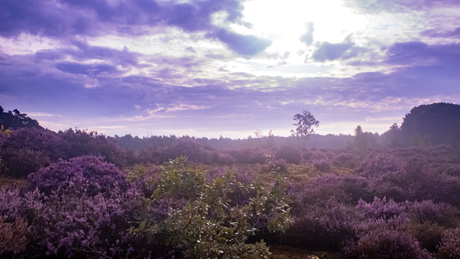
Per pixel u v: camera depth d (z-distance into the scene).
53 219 5.16
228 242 4.60
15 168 10.57
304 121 46.84
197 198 4.42
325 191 9.12
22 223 4.75
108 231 4.94
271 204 4.80
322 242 6.10
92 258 4.34
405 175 10.86
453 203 9.01
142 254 4.48
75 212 5.29
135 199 6.00
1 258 4.10
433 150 32.56
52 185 7.57
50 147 13.79
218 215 4.52
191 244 4.11
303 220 6.29
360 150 32.75
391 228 5.83
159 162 16.67
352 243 5.61
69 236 4.50
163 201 5.83
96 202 6.16
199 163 16.66
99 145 15.41
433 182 9.91
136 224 5.09
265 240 6.20
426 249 5.34
